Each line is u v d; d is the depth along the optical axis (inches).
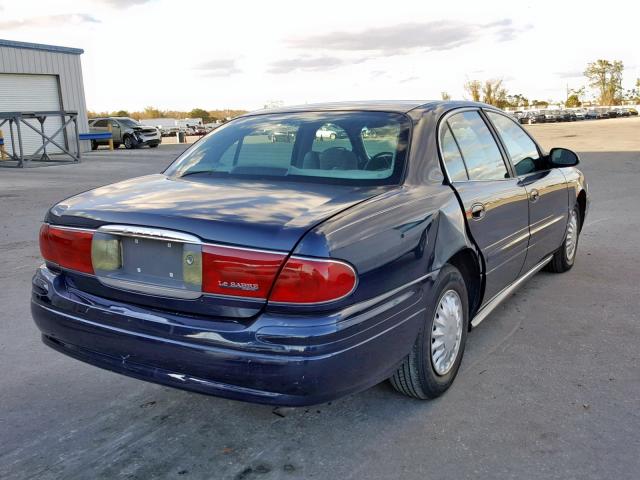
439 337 126.1
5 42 889.5
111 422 123.4
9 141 916.6
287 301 92.8
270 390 94.3
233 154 138.4
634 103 4539.9
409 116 136.9
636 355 152.6
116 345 105.6
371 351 100.7
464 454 110.3
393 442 114.6
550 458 108.4
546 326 172.9
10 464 108.5
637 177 528.4
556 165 192.2
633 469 104.9
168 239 99.3
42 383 140.9
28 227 328.5
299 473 105.4
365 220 102.4
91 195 122.6
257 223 96.6
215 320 97.7
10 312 189.0
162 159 844.6
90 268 109.1
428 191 123.3
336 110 145.5
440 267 118.9
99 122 1127.0
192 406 130.0
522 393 133.0
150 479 104.3
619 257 249.1
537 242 180.7
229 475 105.1
